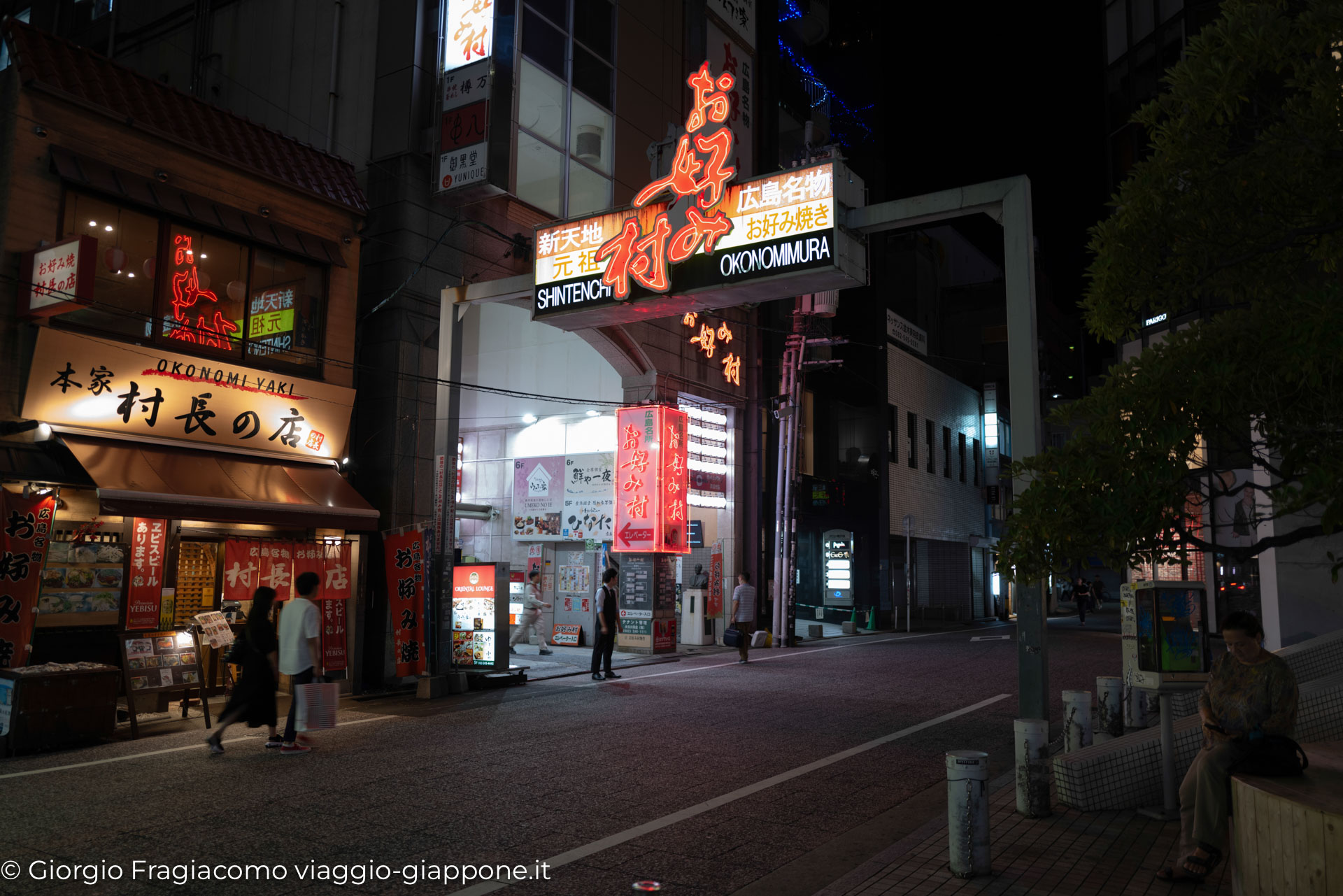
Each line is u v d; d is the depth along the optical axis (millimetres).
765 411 26016
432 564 13953
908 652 21016
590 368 23156
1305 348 3424
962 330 44000
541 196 17938
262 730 10414
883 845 6168
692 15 23422
